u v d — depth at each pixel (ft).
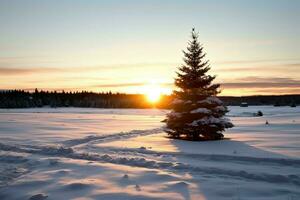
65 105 490.90
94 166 39.27
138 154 49.75
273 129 101.04
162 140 72.13
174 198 26.68
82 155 47.85
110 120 164.76
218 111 76.23
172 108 77.51
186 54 78.48
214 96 77.82
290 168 37.47
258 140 69.31
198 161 42.93
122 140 72.33
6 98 474.08
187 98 76.59
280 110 312.29
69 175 34.94
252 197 26.78
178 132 76.02
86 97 513.04
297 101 508.12
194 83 76.38
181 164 39.55
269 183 31.24
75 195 27.86
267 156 44.57
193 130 72.84
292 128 103.91
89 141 70.69
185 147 57.98
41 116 199.52
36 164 41.91
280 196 27.02
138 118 191.11
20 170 38.78
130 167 38.88
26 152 53.11
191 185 30.32
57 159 44.37
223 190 28.68
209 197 26.89
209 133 73.00
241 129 103.09
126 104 488.02
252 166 38.75
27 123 127.44
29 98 483.92
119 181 32.14
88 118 181.57
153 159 44.73
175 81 78.43
